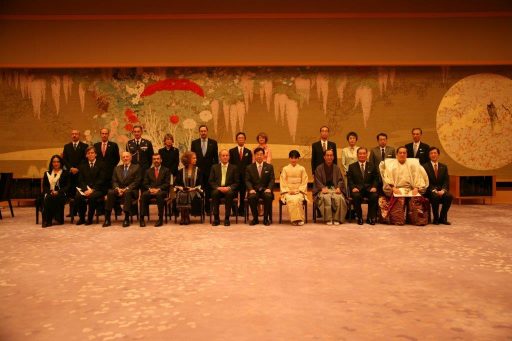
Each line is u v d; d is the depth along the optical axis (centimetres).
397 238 629
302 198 774
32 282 416
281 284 403
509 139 1156
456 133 1155
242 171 883
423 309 338
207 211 891
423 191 765
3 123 1140
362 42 1145
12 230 714
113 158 912
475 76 1155
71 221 797
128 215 753
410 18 1145
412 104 1152
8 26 1131
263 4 1137
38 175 1143
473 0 1142
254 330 299
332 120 1152
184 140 1146
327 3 1138
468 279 419
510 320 317
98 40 1135
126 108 1143
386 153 861
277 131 1148
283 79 1148
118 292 383
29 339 288
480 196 1089
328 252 537
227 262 488
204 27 1139
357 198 763
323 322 312
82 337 290
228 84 1145
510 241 606
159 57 1138
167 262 490
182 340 284
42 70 1141
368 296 369
